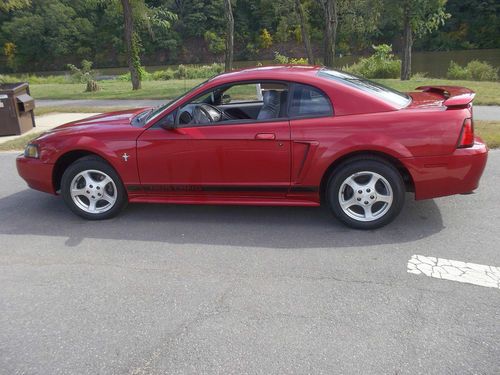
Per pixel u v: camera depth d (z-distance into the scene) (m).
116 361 2.64
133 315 3.09
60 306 3.24
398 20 25.58
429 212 4.62
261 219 4.68
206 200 4.54
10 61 65.50
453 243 3.94
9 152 8.20
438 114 3.97
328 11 17.86
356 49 56.09
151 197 4.67
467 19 54.69
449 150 3.96
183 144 4.35
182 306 3.17
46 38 64.44
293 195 4.34
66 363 2.65
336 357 2.59
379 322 2.89
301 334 2.81
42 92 20.88
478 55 48.34
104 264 3.85
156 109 4.93
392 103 4.16
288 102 4.25
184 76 28.81
